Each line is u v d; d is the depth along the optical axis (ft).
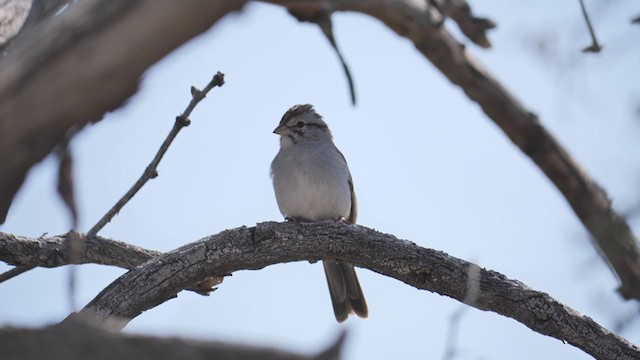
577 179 27.89
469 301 28.19
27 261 36.37
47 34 12.26
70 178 15.39
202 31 12.68
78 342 13.07
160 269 33.24
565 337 33.88
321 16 20.39
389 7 23.38
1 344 12.83
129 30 12.23
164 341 13.16
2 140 12.01
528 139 27.20
